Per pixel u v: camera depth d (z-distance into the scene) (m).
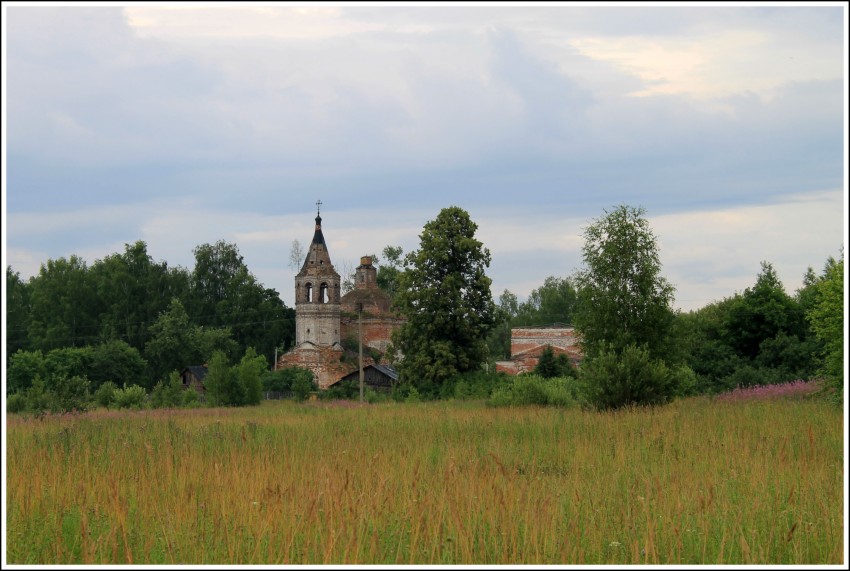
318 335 98.75
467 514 13.48
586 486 16.28
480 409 43.53
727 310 57.91
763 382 51.75
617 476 17.36
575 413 37.06
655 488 15.61
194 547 12.53
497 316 70.81
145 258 115.25
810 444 20.36
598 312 46.81
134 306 110.19
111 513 13.99
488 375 67.44
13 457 18.78
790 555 12.51
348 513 13.30
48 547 12.88
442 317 68.44
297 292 99.88
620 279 46.78
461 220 71.12
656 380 38.94
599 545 12.55
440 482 16.17
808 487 15.77
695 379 52.50
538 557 11.99
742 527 13.31
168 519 13.10
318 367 93.62
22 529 13.24
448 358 67.81
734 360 54.91
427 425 31.22
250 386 62.53
